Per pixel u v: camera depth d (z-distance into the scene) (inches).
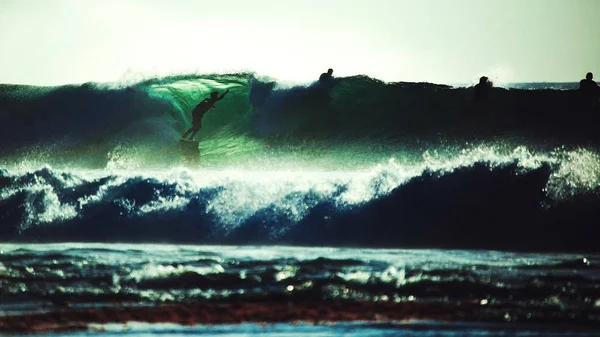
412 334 1587.1
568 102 4394.7
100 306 1834.4
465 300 1845.5
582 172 2874.0
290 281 2038.6
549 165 2886.3
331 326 1651.1
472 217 2797.7
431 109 4473.4
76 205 2930.6
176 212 2861.7
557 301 1828.2
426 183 2851.9
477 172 2874.0
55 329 1649.9
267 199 2851.9
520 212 2797.7
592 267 2237.9
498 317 1701.5
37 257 2404.0
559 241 2716.5
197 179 2999.5
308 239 2755.9
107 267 2231.8
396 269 2181.3
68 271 2177.7
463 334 1587.1
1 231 2871.6
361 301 1839.3
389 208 2822.3
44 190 2965.1
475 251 2586.1
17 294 1936.5
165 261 2327.8
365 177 2933.1
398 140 4375.0
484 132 4333.2
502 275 2098.9
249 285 2006.6
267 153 4431.6
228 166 4318.4
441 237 2743.6
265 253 2504.9
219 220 2824.8
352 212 2797.7
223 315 1742.1
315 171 3964.1
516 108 4387.3
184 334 1605.6
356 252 2541.8
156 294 1932.8
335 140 4436.5
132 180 2977.4
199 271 2162.9
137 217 2874.0
